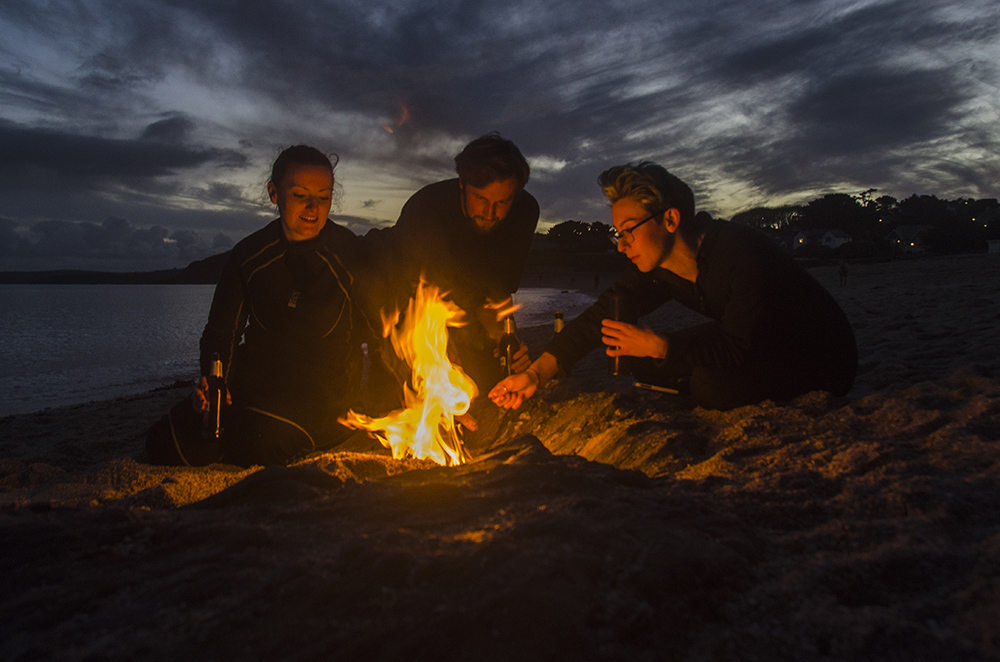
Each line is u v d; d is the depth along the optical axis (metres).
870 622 1.20
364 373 8.38
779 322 2.88
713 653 1.17
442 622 1.13
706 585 1.36
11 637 1.17
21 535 1.53
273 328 3.39
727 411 3.16
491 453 2.89
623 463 2.77
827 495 1.88
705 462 2.41
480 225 3.58
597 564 1.35
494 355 4.20
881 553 1.43
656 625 1.22
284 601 1.25
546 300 47.69
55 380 14.62
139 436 5.20
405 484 2.02
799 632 1.21
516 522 1.59
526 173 3.38
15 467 3.46
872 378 3.92
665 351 2.94
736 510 1.75
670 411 3.35
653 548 1.41
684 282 3.08
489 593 1.23
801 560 1.49
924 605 1.25
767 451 2.44
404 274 3.87
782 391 3.09
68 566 1.42
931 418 2.48
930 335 5.34
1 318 41.91
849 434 2.49
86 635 1.16
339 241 3.45
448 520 1.67
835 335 3.03
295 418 3.26
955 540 1.52
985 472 1.88
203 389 3.05
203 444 3.18
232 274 3.39
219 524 1.62
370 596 1.25
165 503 2.20
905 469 1.94
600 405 3.54
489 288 4.05
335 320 3.43
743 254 2.82
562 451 3.29
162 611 1.23
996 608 1.18
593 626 1.18
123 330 32.84
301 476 2.11
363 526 1.64
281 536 1.56
